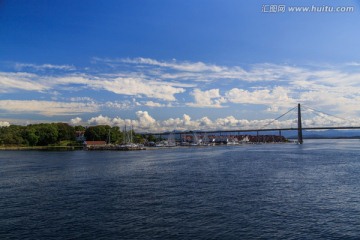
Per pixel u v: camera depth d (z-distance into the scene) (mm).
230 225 41938
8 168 109500
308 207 50281
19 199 57469
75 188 67812
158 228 41000
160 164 120250
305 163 117688
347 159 134875
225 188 65812
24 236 38844
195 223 42781
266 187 66750
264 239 37344
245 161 128875
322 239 37406
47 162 133375
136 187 68062
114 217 45688
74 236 38656
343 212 47531
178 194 60219
